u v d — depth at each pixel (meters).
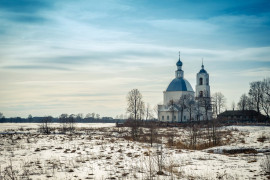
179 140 45.22
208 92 125.88
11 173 17.45
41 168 19.17
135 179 16.55
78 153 26.20
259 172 19.22
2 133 58.09
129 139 46.88
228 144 39.06
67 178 16.36
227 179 17.14
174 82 127.75
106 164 20.91
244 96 128.25
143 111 113.75
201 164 22.62
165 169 20.02
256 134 51.38
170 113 120.94
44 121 86.94
